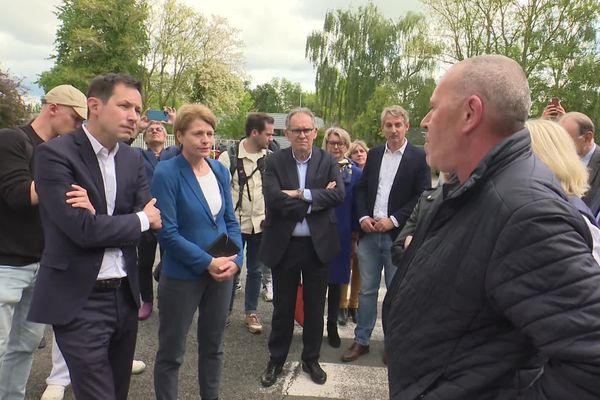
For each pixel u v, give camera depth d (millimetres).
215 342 2826
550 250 1012
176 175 2650
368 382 3393
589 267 999
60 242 2059
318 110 36688
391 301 1472
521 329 1046
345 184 3889
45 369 3449
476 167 1185
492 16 22172
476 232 1153
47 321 2045
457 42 23281
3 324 2576
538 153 2125
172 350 2678
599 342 950
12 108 8422
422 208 1521
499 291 1076
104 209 2182
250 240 4348
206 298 2777
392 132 3689
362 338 3768
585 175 2105
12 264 2592
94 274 2107
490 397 1157
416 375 1257
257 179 4418
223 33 34625
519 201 1085
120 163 2291
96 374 2119
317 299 3309
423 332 1239
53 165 2008
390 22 34156
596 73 21156
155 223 2277
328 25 34938
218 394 2955
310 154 3320
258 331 4234
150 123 4711
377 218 3666
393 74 33125
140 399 3084
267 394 3195
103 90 2113
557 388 1003
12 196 2473
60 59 32812
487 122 1207
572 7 20812
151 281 4527
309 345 3375
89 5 30062
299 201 3104
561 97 21719
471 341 1172
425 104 28703
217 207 2777
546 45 21547
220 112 37469
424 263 1267
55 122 2764
